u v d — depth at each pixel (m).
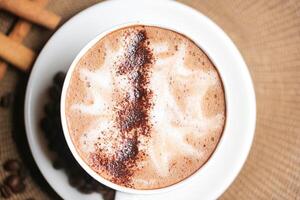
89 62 0.28
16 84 0.34
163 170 0.28
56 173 0.31
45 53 0.30
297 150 0.34
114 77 0.28
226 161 0.31
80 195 0.31
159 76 0.28
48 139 0.31
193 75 0.28
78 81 0.28
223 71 0.31
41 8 0.33
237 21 0.35
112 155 0.28
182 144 0.28
